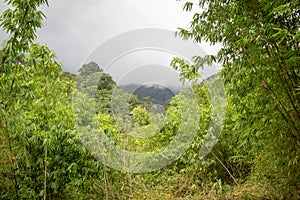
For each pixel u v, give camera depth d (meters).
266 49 2.64
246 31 2.62
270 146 3.05
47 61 3.52
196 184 4.20
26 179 3.45
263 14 2.64
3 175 3.29
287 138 2.80
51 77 3.68
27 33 2.75
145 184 4.28
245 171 4.63
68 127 3.63
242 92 3.03
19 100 3.18
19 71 3.33
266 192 3.22
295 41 2.40
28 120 3.42
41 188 3.59
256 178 3.66
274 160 3.06
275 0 2.38
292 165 2.85
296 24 2.59
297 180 2.93
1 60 2.71
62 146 3.67
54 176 3.42
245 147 3.79
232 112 4.47
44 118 3.58
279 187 3.10
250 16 2.70
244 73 2.95
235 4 2.75
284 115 2.79
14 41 2.67
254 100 2.95
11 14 2.71
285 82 2.67
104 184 3.69
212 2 3.15
